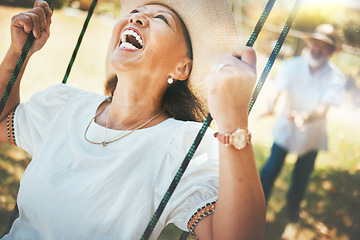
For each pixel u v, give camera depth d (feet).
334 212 13.93
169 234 11.12
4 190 12.10
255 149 16.99
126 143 5.26
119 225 4.87
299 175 12.89
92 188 5.00
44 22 6.05
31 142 6.02
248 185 4.05
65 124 5.79
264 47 31.01
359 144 20.24
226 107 4.01
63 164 5.33
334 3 30.17
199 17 5.69
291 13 4.28
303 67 12.75
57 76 20.85
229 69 4.00
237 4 30.37
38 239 5.21
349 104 26.02
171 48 5.44
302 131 12.57
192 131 5.19
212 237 4.39
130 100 5.49
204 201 4.58
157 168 5.05
